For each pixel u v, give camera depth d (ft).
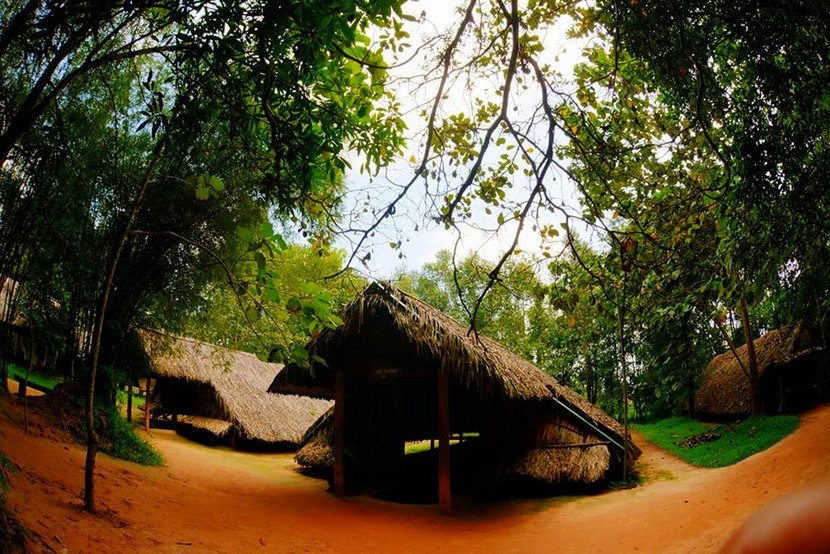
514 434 41.88
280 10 11.50
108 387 36.55
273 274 15.08
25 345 36.47
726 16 15.98
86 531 18.95
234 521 26.71
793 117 18.33
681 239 20.77
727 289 20.70
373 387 42.96
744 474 33.99
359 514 32.91
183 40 12.50
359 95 16.55
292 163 15.74
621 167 19.03
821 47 16.33
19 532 15.70
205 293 41.88
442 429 34.96
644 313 23.32
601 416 48.42
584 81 17.35
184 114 13.79
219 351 57.52
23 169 19.62
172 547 20.53
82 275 33.30
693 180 20.56
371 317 36.63
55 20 12.53
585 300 19.47
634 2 15.05
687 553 22.00
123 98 29.35
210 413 62.03
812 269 20.47
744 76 18.84
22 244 23.17
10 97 16.28
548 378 48.70
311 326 15.25
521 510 35.70
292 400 69.97
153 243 34.96
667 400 76.02
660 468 48.11
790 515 1.56
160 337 43.62
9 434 26.96
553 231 15.83
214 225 34.99
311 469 48.14
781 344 59.93
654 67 17.37
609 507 33.81
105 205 33.19
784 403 56.44
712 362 74.18
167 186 33.47
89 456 21.53
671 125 20.53
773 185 18.45
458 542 27.89
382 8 10.93
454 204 13.07
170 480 32.42
